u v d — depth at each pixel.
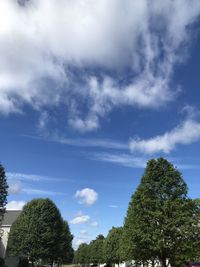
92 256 115.81
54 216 57.62
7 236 59.44
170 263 31.48
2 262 53.50
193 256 29.89
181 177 33.16
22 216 57.06
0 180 45.62
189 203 31.28
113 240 75.19
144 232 30.52
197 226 30.61
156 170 33.47
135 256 32.09
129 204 33.91
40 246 54.84
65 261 86.06
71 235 87.44
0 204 45.38
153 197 32.25
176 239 29.78
